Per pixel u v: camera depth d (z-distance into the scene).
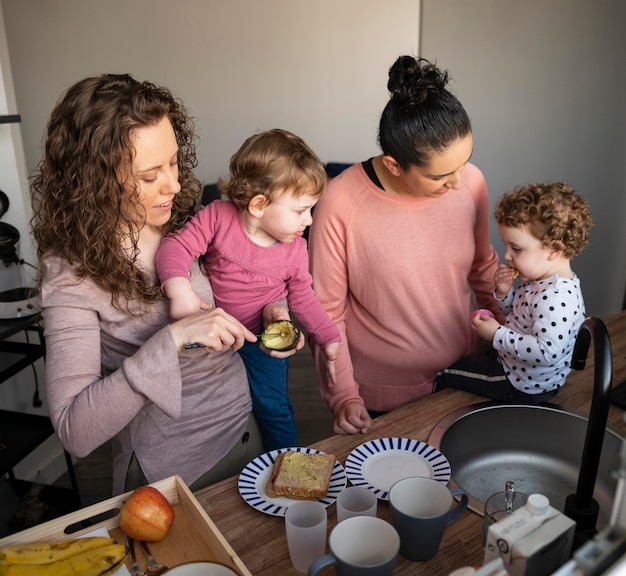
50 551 0.79
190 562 0.74
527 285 1.38
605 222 3.40
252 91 4.44
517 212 1.30
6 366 2.29
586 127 3.30
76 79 4.40
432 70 1.25
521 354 1.26
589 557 0.48
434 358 1.57
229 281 1.34
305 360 3.59
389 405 1.65
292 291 1.43
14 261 2.04
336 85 4.37
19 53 4.32
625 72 3.09
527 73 3.37
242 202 1.26
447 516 0.81
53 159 1.01
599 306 3.57
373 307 1.53
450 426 1.20
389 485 1.00
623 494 0.50
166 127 1.00
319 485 0.98
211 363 1.21
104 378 0.99
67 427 0.97
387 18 4.16
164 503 0.88
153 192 1.02
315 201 1.30
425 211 1.44
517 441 1.29
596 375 0.77
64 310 1.02
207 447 1.21
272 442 1.49
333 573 0.83
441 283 1.50
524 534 0.62
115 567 0.79
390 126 1.26
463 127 1.21
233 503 0.99
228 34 4.32
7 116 2.09
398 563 0.84
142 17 4.29
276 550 0.88
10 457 1.93
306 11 4.23
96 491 2.42
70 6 4.26
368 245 1.46
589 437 0.78
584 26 3.13
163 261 1.15
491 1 3.36
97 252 1.00
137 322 1.10
